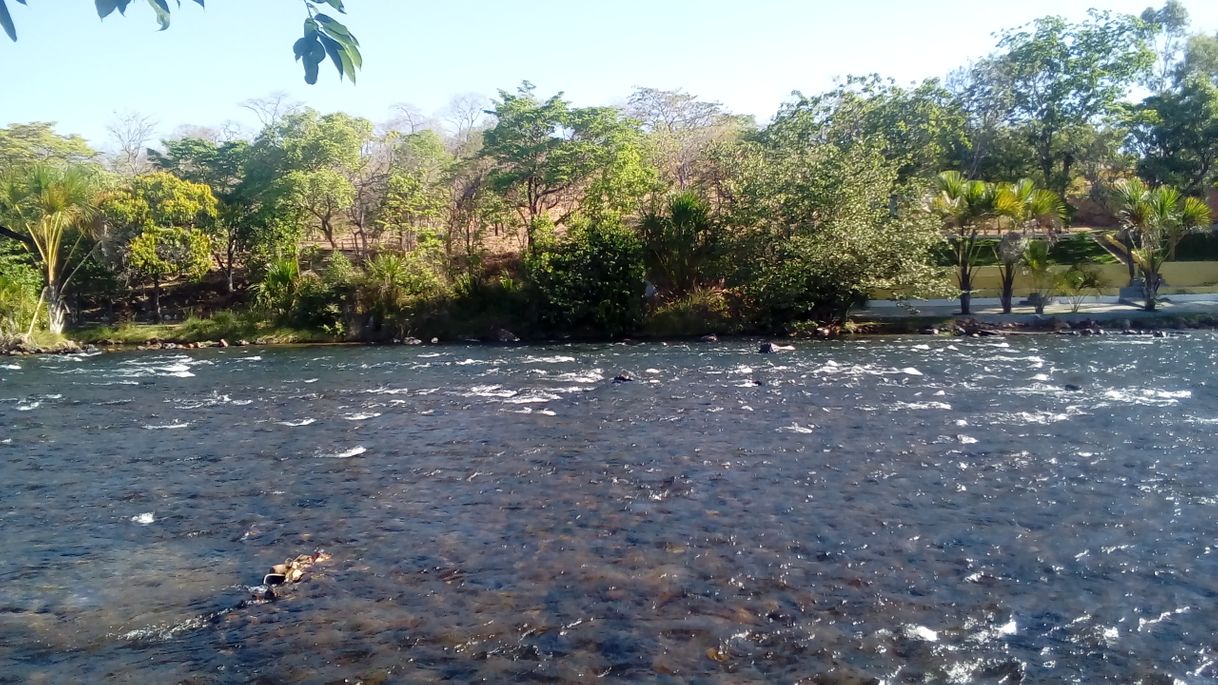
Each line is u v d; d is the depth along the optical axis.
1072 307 35.62
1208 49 58.28
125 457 14.34
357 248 47.00
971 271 39.03
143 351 33.31
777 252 34.72
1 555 9.70
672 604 7.95
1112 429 14.75
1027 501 10.90
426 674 6.71
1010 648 7.04
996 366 22.80
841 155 35.06
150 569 9.20
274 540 10.04
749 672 6.66
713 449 13.93
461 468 13.13
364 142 47.22
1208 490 11.20
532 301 36.41
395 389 21.20
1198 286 39.81
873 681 6.51
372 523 10.56
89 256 38.34
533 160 40.97
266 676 6.73
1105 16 47.81
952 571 8.66
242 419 17.55
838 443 14.15
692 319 34.78
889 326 33.34
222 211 41.53
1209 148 48.47
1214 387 18.73
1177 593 8.06
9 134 50.25
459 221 42.72
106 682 6.70
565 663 6.85
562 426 16.03
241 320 37.28
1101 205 52.19
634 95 54.12
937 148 43.91
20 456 14.55
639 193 38.66
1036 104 48.22
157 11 2.83
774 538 9.67
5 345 32.94
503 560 9.17
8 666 6.98
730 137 46.81
